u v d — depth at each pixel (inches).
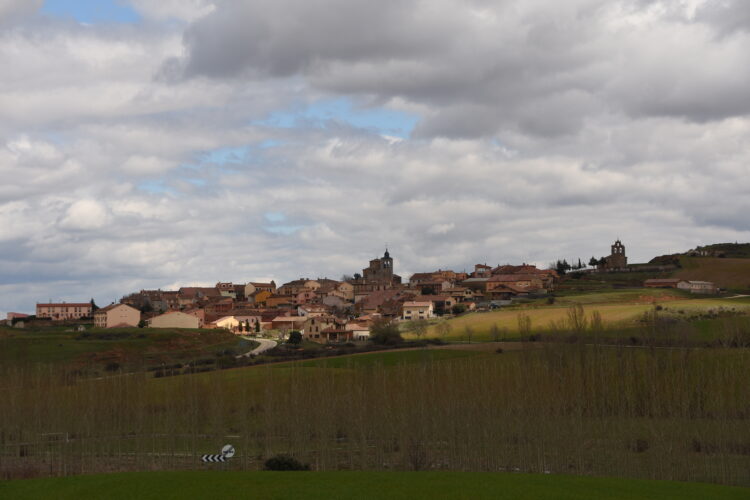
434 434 3617.1
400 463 3437.5
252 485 2278.5
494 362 4889.3
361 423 3508.9
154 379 5147.6
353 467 3366.1
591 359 4424.2
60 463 3420.3
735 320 6171.3
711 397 3782.0
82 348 7253.9
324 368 5246.1
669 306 7613.2
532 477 2432.3
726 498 2145.7
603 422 3718.0
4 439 3951.8
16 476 3230.8
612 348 4827.8
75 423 3983.8
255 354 7057.1
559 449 3321.9
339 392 4252.0
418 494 2156.7
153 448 3713.1
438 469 3304.6
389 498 2114.9
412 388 4055.1
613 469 3078.2
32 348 7106.3
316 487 2245.3
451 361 5305.1
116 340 7790.4
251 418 4126.5
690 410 3841.0
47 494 2215.8
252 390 4598.9
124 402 4296.3
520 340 6515.8
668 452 3147.1
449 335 7608.3
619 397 4018.2
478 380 4126.5
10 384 4397.1
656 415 3850.9
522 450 3339.1
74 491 2240.4
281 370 5231.3
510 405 3710.6
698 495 2174.0
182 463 3496.6
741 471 2965.1
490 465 3329.2
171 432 3782.0
